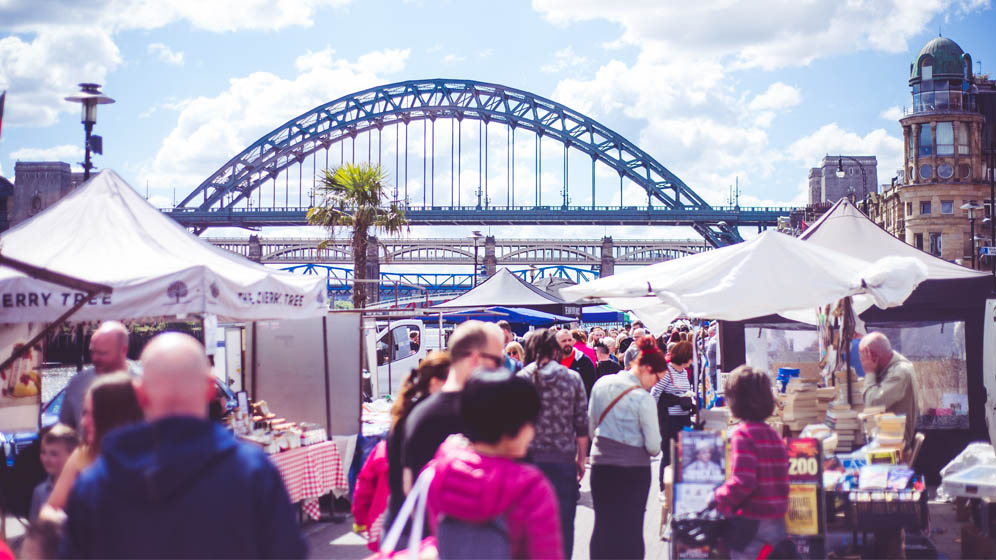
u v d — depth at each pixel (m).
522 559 2.88
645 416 5.98
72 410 5.48
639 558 6.00
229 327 12.56
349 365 9.74
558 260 147.88
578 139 133.75
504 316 21.55
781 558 4.57
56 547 3.67
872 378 6.90
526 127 137.12
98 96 14.29
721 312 6.29
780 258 6.53
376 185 36.97
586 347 12.96
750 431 4.64
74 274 6.58
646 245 149.25
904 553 5.81
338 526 8.77
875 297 6.34
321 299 8.78
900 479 5.87
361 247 37.19
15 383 8.05
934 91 62.28
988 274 9.70
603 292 6.64
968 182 61.03
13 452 8.54
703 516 5.10
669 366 9.95
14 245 7.12
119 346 5.13
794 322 10.70
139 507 2.41
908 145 63.31
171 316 7.34
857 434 6.62
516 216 129.12
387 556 3.21
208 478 2.45
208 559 2.40
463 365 4.38
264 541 2.51
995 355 9.57
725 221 123.50
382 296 93.38
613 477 6.02
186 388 2.54
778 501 4.61
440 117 142.00
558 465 5.91
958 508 8.23
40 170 68.81
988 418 9.71
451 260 149.00
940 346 9.90
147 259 7.20
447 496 2.95
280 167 142.00
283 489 2.59
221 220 132.50
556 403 5.95
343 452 9.39
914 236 62.34
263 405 8.96
